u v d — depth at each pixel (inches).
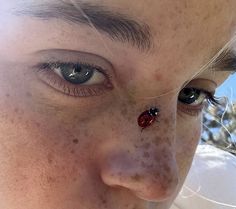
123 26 3.0
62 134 3.2
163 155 3.3
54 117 3.2
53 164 3.2
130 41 3.1
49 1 2.9
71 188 3.3
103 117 3.3
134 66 3.2
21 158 3.2
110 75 3.2
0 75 3.2
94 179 3.3
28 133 3.2
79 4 2.9
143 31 3.0
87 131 3.2
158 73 3.3
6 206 3.3
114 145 3.3
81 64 3.1
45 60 3.1
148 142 3.3
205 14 3.2
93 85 3.2
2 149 3.2
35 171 3.2
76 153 3.2
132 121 3.3
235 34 3.6
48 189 3.2
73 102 3.2
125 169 3.2
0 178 3.3
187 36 3.2
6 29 3.1
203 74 3.9
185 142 4.2
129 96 3.3
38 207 3.3
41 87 3.2
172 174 3.3
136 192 3.3
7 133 3.2
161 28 3.1
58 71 3.1
